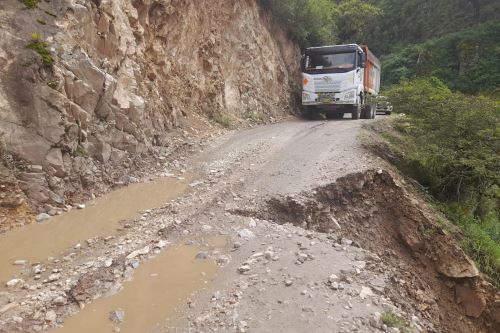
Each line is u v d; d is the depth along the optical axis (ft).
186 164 28.99
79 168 22.20
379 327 12.31
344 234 22.99
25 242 16.89
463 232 28.73
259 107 52.54
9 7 21.36
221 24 48.06
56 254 16.02
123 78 27.73
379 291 14.88
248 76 51.98
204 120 40.96
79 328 12.01
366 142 35.55
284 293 13.66
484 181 32.63
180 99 38.40
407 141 37.06
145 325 12.21
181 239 18.08
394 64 115.44
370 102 57.47
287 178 25.89
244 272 15.10
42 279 14.28
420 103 38.96
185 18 40.19
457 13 123.03
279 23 64.23
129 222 19.26
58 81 21.47
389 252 24.76
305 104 54.44
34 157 20.12
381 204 27.50
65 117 21.58
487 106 33.63
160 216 20.03
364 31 124.88
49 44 21.89
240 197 22.89
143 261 15.96
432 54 109.91
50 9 22.95
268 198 22.62
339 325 12.10
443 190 34.35
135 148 26.94
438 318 19.80
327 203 24.11
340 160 29.50
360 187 26.43
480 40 104.99
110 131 24.98
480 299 24.45
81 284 13.99
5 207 18.37
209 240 18.03
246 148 33.65
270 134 40.19
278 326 11.96
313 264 15.85
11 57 20.25
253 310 12.76
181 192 23.49
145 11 34.45
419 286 22.59
